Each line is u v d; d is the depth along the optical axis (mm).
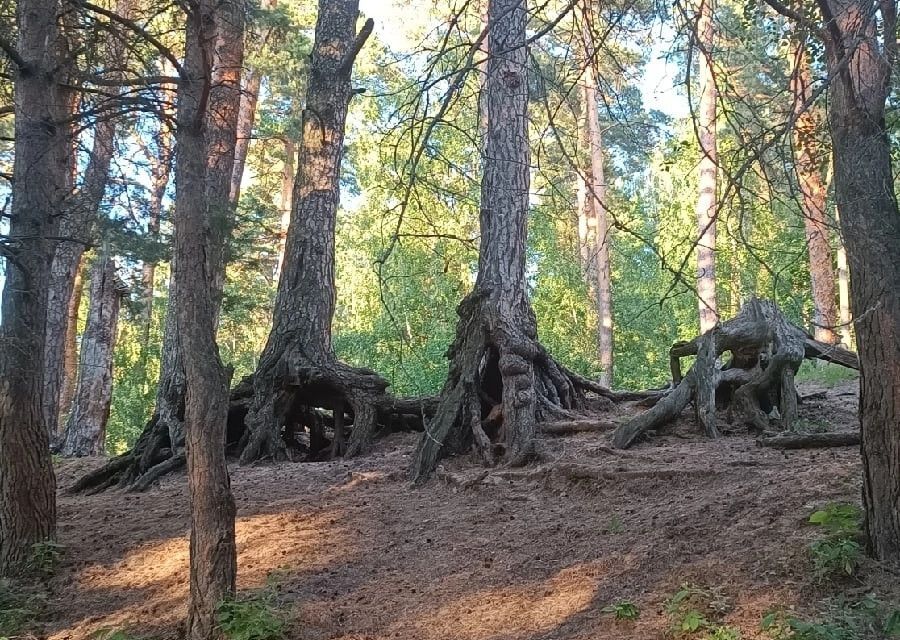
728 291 24125
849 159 5109
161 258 13797
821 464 7355
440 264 19016
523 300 10945
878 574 5129
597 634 5363
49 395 15828
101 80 7934
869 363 5242
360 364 20172
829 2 4781
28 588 7820
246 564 7645
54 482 8469
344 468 10852
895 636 4480
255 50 20531
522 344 10430
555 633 5547
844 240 4594
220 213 12609
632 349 26562
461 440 10375
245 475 10977
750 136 4582
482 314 10766
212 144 12891
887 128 5105
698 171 18500
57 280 16031
